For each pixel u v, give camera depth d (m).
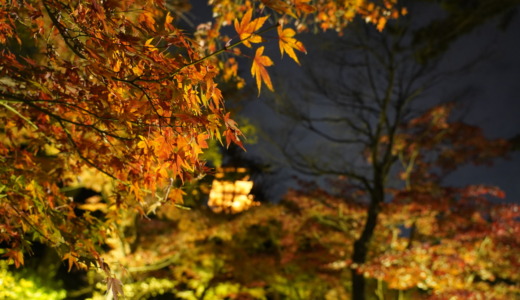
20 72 2.81
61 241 3.06
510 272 10.55
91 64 2.29
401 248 12.00
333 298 13.67
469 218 10.24
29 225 3.14
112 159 2.98
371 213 11.98
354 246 11.95
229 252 12.19
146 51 2.33
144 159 2.61
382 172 12.38
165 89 2.35
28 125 3.22
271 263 12.55
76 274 13.67
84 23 2.38
